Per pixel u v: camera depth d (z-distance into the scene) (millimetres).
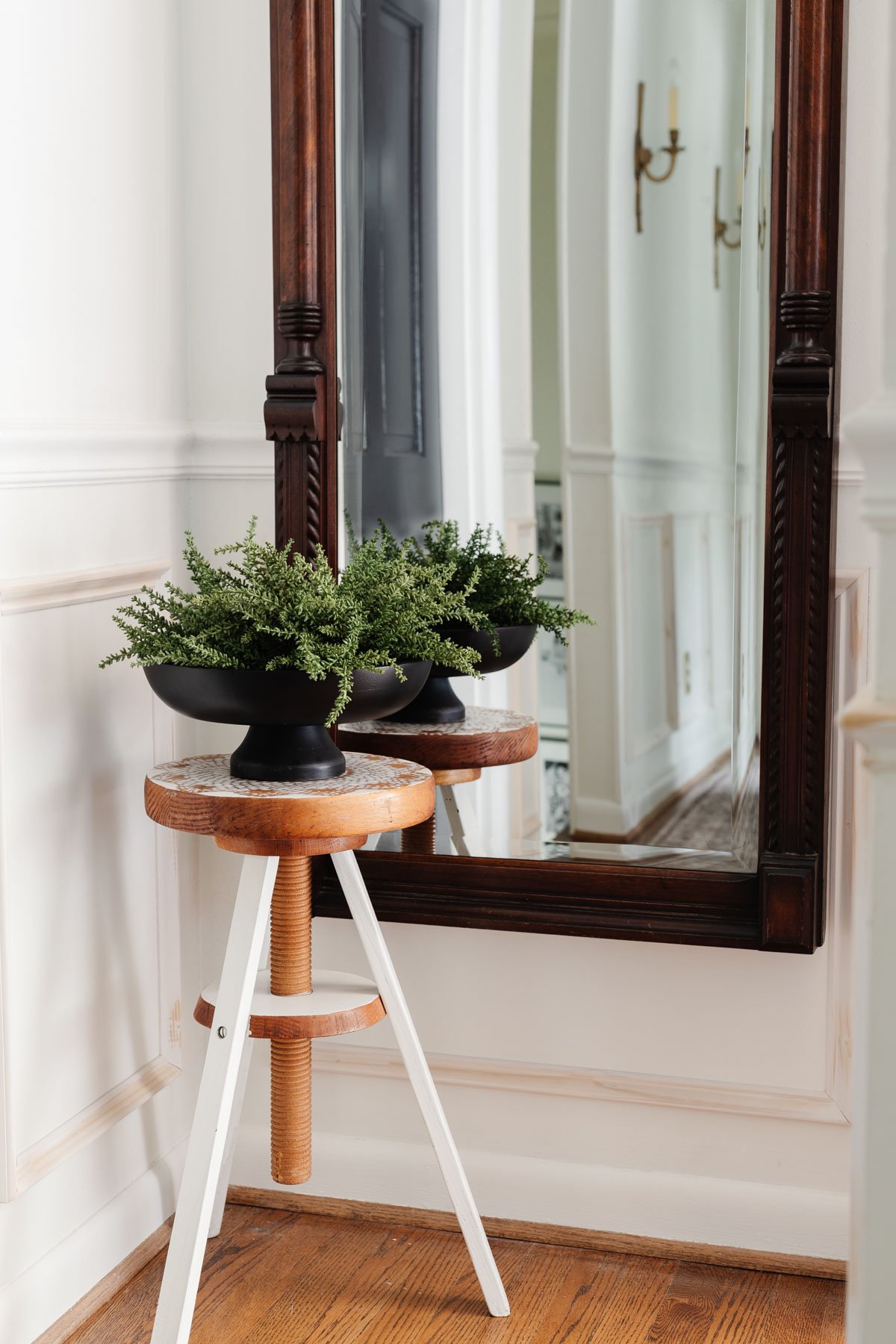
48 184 1761
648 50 1875
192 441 2129
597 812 1988
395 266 2008
